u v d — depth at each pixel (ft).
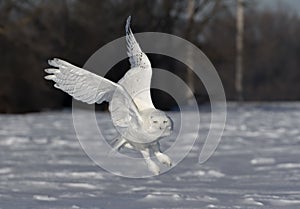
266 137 67.26
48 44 126.62
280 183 36.17
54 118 96.32
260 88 256.32
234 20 158.81
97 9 126.62
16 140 63.36
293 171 41.47
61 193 32.27
